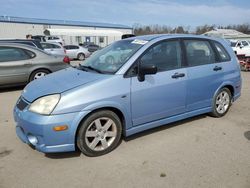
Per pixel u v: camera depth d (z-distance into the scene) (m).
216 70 4.72
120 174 3.11
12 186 2.88
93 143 3.46
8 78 7.26
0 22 42.06
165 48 4.07
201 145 3.85
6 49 7.27
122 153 3.60
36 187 2.87
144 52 3.81
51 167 3.26
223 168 3.22
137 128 3.83
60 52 17.28
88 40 39.41
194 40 4.50
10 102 6.27
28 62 7.51
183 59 4.26
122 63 3.70
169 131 4.35
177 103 4.20
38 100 3.29
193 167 3.24
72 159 3.44
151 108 3.88
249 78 10.41
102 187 2.87
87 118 3.34
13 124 4.70
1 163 3.34
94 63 4.19
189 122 4.77
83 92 3.28
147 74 3.64
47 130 3.13
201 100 4.58
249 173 3.11
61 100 3.17
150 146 3.81
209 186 2.87
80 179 3.01
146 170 3.19
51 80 3.82
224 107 5.10
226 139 4.06
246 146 3.82
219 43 4.96
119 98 3.50
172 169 3.20
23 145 3.83
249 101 6.38
